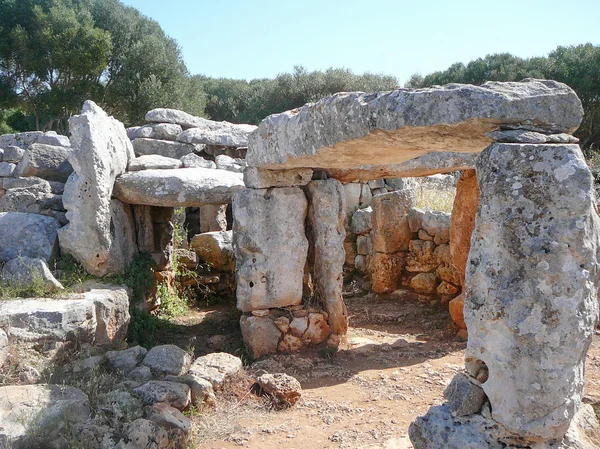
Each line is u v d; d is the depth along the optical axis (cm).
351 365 620
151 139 973
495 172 307
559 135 314
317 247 670
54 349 492
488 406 316
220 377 513
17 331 484
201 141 977
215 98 2611
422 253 890
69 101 1859
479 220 313
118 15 2002
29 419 376
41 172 725
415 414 487
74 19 1830
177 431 406
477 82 2117
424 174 709
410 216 913
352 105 412
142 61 1938
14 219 642
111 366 500
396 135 387
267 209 632
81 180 627
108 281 641
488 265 308
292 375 586
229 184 689
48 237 643
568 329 292
